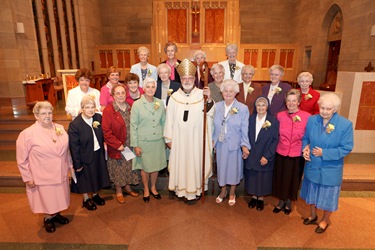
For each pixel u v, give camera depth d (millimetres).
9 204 3406
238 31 8070
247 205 3352
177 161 3211
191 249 2504
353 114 4559
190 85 3066
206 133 3182
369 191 3697
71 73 6262
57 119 5676
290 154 2863
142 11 11469
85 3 9984
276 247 2539
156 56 8305
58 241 2645
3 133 5375
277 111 3359
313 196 2725
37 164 2598
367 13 6270
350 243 2609
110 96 3666
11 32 6355
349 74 4539
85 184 3051
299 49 10391
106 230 2818
